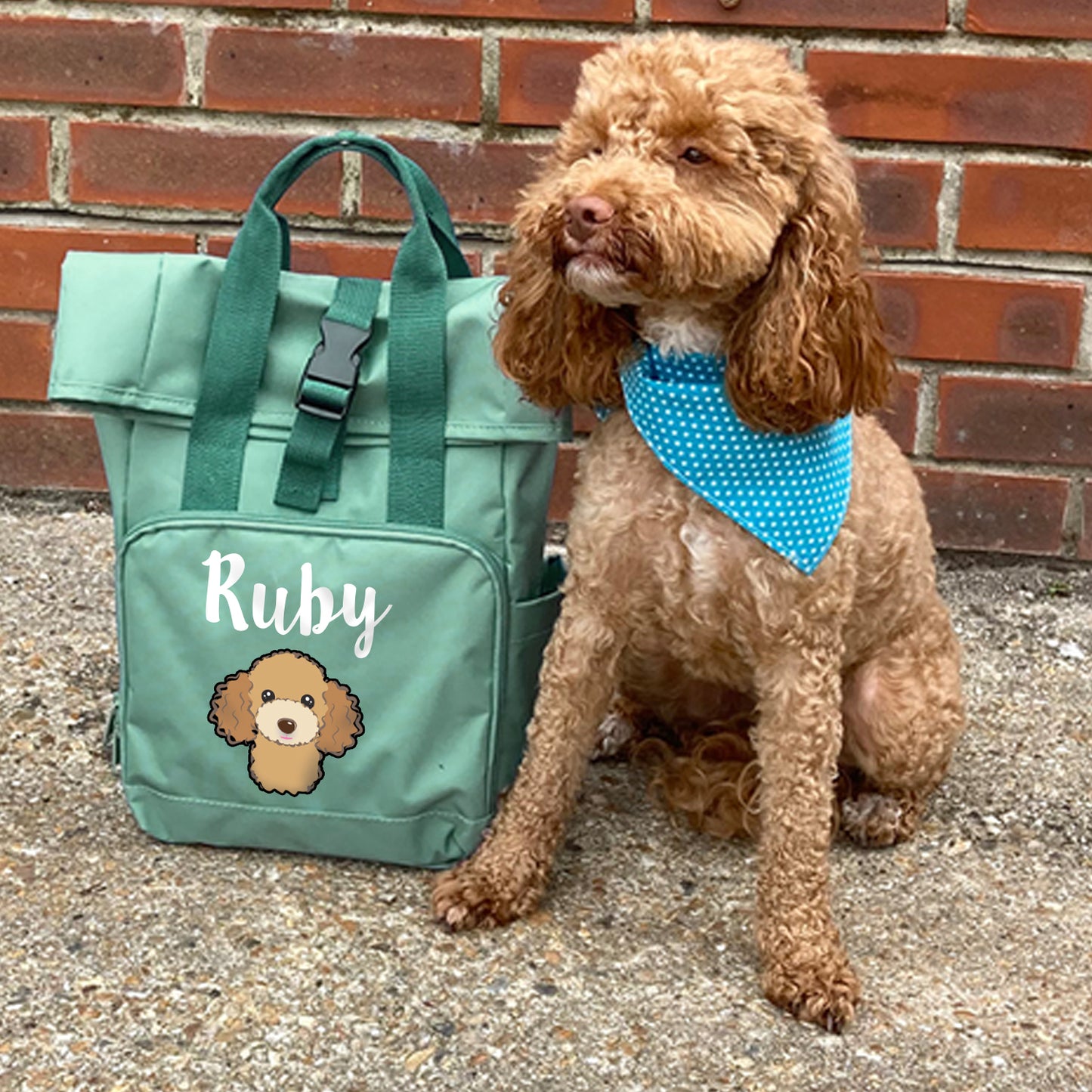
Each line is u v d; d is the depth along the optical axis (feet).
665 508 6.45
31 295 10.41
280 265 7.06
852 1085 5.70
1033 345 10.05
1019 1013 6.20
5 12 9.93
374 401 6.86
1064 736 8.64
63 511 10.82
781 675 6.56
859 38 9.70
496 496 6.82
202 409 6.83
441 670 6.75
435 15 9.81
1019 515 10.39
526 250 6.46
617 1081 5.67
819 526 6.33
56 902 6.61
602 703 6.95
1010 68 9.61
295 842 7.05
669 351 6.44
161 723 6.93
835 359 6.21
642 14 9.76
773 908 6.38
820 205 6.17
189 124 10.12
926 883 7.20
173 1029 5.83
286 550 6.73
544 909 6.83
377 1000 6.08
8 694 8.42
